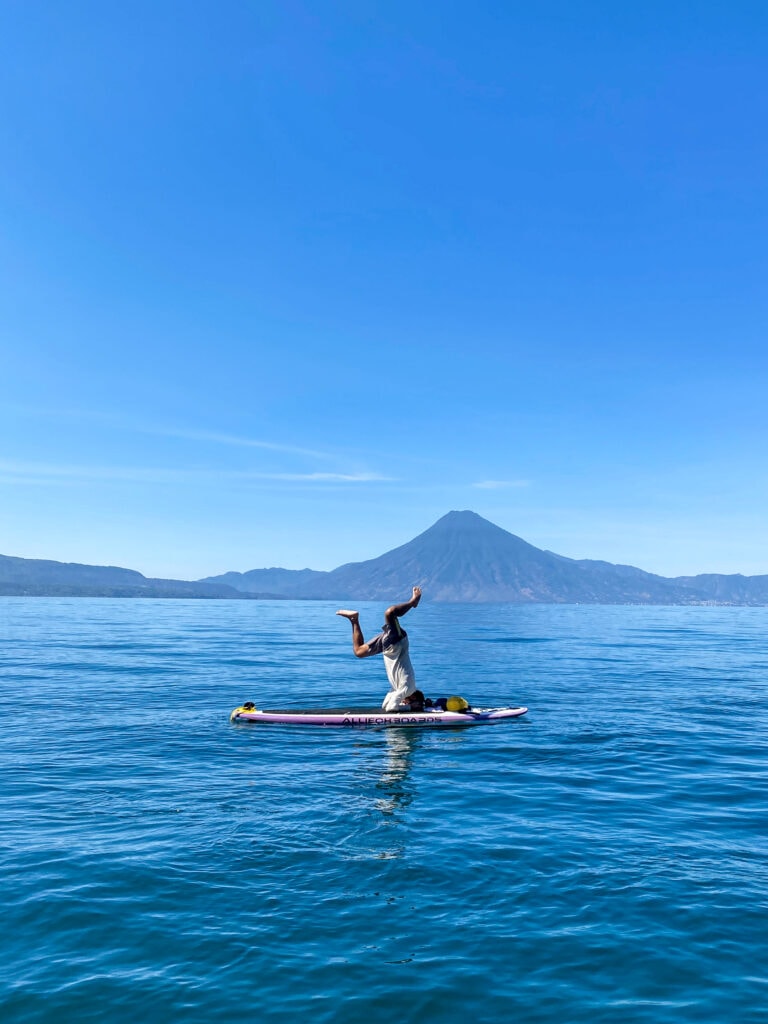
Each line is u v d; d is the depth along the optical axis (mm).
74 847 8156
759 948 6012
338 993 5277
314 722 16531
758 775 12055
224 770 11992
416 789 10930
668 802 10367
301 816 9398
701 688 23688
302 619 95125
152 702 19391
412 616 118062
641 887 7211
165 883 7152
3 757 12773
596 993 5320
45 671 26578
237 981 5422
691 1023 4930
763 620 110875
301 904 6727
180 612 122250
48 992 5246
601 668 29812
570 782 11484
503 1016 5012
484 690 22203
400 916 6516
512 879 7375
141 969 5578
